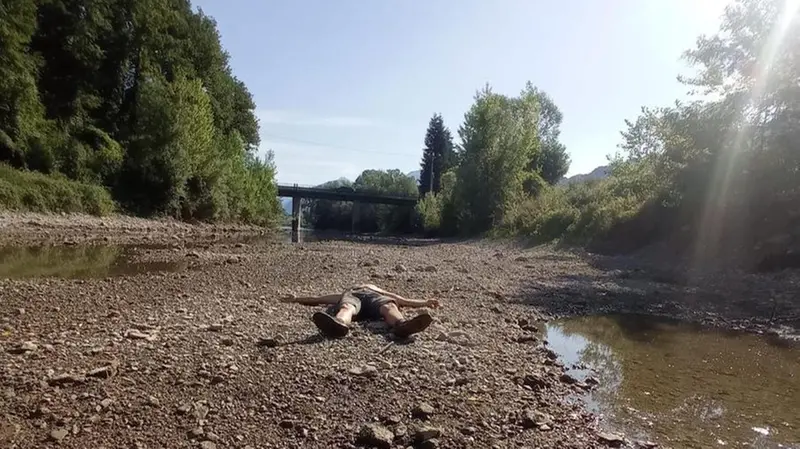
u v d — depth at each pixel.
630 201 24.52
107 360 5.30
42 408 4.05
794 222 15.50
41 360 5.24
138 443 3.64
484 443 4.04
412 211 79.62
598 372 6.38
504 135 44.78
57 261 16.11
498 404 4.87
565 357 7.06
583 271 16.94
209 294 10.07
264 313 8.22
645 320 9.91
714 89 18.88
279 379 5.05
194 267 15.16
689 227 19.02
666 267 17.47
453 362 5.98
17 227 26.11
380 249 26.25
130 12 46.62
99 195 35.06
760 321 9.82
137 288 10.62
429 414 4.47
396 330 6.91
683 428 4.67
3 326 6.83
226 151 52.25
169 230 36.72
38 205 30.02
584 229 25.92
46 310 8.08
